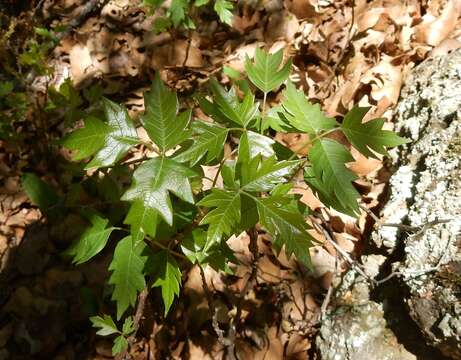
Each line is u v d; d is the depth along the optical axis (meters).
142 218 1.06
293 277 2.29
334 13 3.13
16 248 2.76
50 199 1.65
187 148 1.33
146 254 1.41
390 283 2.01
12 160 3.08
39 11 3.80
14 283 2.64
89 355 2.36
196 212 1.41
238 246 2.37
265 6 3.29
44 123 2.95
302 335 2.16
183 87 3.20
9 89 2.63
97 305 2.36
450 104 2.28
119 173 1.84
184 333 2.24
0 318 2.52
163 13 3.51
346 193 1.26
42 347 2.41
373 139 1.28
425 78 2.55
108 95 3.32
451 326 1.70
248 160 1.27
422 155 2.22
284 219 1.13
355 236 2.28
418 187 2.10
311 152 1.29
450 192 1.97
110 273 2.55
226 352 2.11
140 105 3.21
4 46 3.05
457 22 2.79
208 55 3.32
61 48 3.55
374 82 2.63
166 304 1.40
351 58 2.82
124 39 3.50
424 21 2.84
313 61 3.03
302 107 1.35
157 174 1.09
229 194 1.13
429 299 1.79
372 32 2.89
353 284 2.12
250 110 1.33
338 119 2.68
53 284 2.57
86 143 1.19
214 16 3.41
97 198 2.44
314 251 2.31
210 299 1.74
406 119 2.49
